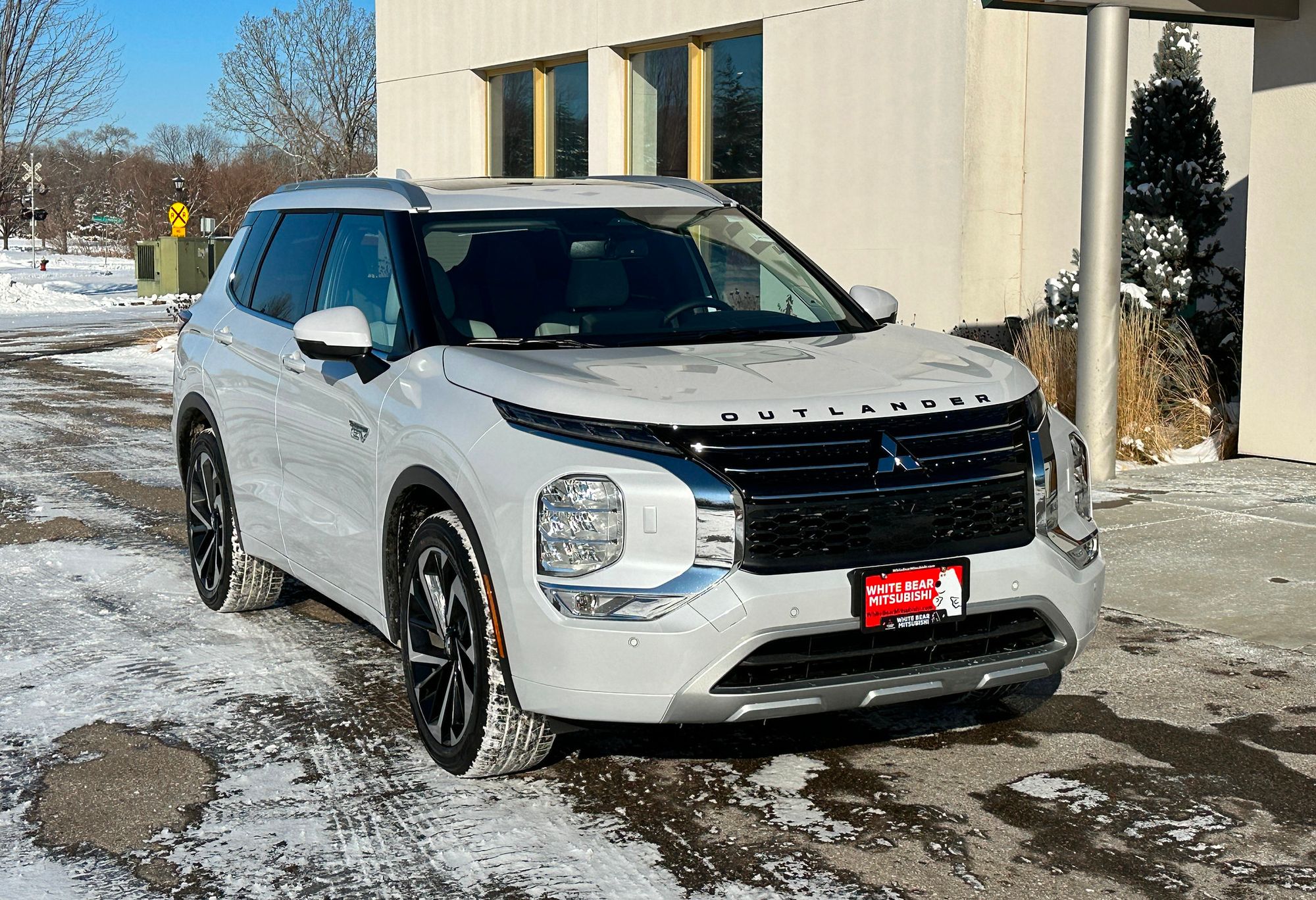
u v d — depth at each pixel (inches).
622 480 151.6
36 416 542.9
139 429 507.8
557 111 708.7
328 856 152.3
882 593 153.6
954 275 490.6
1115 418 367.6
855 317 212.1
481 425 163.5
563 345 186.9
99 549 308.8
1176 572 270.2
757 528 151.5
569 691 153.3
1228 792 166.6
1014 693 204.1
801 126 550.0
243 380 233.3
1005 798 165.5
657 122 643.5
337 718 198.2
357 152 2546.8
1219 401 439.2
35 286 1649.9
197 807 166.7
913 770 174.7
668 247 210.8
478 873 147.4
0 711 202.1
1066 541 168.4
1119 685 206.7
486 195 213.9
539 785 171.6
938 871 146.0
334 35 2498.8
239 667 222.7
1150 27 485.7
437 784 172.6
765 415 155.9
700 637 148.8
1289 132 382.9
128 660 226.7
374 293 203.2
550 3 685.3
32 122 1624.0
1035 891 141.3
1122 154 360.5
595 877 145.9
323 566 208.8
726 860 149.5
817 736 186.9
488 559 159.3
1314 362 380.8
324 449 203.3
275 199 256.8
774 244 223.3
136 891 144.6
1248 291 396.2
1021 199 502.0
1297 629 232.4
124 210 3668.8
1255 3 372.2
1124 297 430.9
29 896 143.6
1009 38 488.7
